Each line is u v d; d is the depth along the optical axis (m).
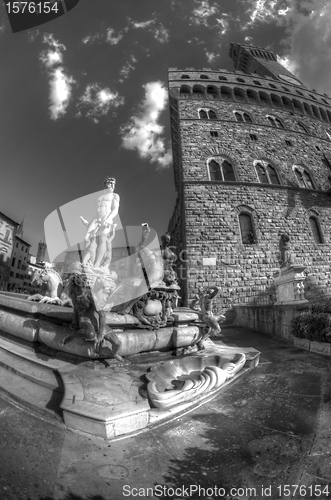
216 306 17.42
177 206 23.88
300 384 4.86
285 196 21.33
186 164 21.59
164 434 3.14
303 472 2.47
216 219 19.59
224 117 25.44
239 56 50.59
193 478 2.41
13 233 40.78
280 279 12.05
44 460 2.55
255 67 45.59
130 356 5.18
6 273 38.62
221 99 26.73
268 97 28.62
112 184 8.12
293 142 25.08
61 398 3.67
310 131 27.19
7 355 5.39
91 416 3.00
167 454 2.75
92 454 2.69
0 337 6.57
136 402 3.47
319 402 4.02
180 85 26.98
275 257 19.06
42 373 4.42
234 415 3.67
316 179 23.58
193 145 22.59
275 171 23.19
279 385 4.83
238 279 18.16
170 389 4.20
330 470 2.48
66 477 2.35
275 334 10.21
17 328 5.77
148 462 2.62
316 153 25.31
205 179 21.11
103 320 4.37
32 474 2.35
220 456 2.74
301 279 10.65
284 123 26.95
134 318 5.34
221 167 21.95
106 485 2.28
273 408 3.87
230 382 4.93
